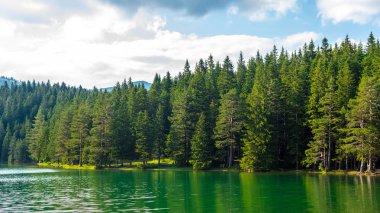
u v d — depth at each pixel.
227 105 87.75
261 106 82.50
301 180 57.34
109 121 106.38
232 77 119.19
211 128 94.94
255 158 78.56
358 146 66.31
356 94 76.69
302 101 84.50
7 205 34.72
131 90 149.25
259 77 100.12
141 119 101.38
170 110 122.19
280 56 137.38
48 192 45.09
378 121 66.50
